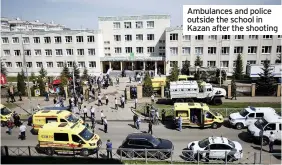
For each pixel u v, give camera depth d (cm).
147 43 6162
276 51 5400
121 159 1750
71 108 3077
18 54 6172
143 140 1833
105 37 6288
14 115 2628
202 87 3359
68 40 5959
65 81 4081
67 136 1861
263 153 1900
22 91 3984
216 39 5481
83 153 1853
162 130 2464
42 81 4038
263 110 2447
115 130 2480
